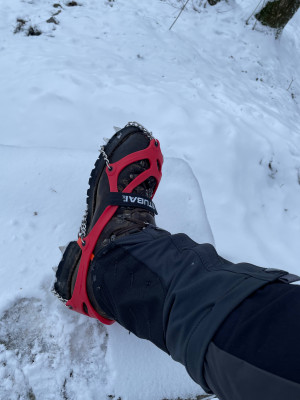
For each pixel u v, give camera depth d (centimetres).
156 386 93
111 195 94
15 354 88
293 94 329
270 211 191
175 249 72
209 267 64
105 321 89
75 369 90
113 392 90
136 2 312
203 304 57
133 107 186
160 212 133
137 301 69
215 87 250
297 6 361
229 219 169
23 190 118
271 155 207
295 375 42
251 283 55
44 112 167
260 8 362
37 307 96
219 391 51
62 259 92
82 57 214
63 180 124
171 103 194
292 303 50
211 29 332
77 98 177
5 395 84
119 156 109
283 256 171
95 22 258
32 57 197
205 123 194
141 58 241
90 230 96
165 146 179
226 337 51
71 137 163
